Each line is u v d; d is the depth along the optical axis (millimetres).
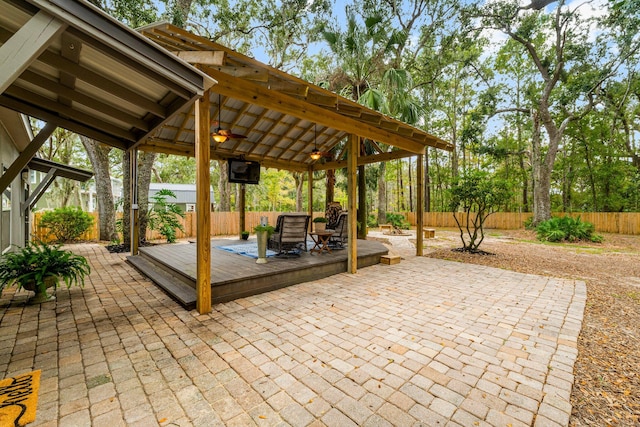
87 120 3619
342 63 9961
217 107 5309
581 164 17531
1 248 4957
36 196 6570
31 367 2119
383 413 1661
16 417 1587
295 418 1618
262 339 2602
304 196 25828
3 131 5109
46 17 1494
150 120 3496
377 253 6207
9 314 3197
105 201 9898
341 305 3535
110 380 1961
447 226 18844
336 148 10055
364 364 2193
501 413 1669
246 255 5559
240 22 11305
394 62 11883
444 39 13805
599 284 4691
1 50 1381
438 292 4117
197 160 3189
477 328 2879
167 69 2016
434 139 6109
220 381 1963
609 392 1895
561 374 2080
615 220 13422
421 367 2158
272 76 3320
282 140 6980
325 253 5879
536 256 7508
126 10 6816
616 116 14969
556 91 14977
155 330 2785
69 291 4098
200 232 3201
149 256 5758
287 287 4336
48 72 2641
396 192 27000
